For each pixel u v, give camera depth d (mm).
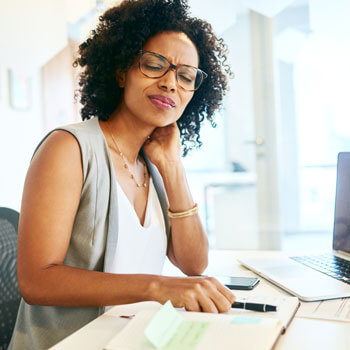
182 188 1174
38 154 914
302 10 2953
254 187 3201
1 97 3670
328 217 3070
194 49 1108
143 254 1058
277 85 3078
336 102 2951
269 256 1279
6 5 3191
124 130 1097
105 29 1139
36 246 826
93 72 1146
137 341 606
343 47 2877
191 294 749
